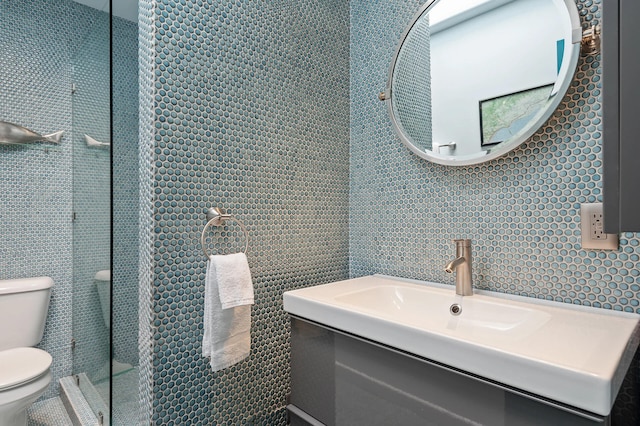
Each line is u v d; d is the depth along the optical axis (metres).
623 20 0.40
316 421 1.08
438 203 1.33
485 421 0.70
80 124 1.87
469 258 1.14
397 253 1.47
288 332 1.43
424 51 1.34
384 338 0.87
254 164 1.32
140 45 1.14
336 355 1.01
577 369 0.59
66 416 1.79
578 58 0.98
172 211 1.11
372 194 1.57
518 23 1.10
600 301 0.97
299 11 1.48
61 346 2.02
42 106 1.97
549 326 0.82
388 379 0.87
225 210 1.24
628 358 0.72
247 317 1.17
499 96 1.13
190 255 1.15
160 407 1.08
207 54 1.19
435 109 1.30
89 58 1.70
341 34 1.64
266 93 1.36
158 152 1.08
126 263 1.20
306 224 1.50
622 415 0.82
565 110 1.03
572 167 1.02
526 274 1.11
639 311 0.91
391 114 1.44
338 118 1.62
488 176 1.19
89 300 1.69
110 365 1.21
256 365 1.33
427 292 1.21
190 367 1.15
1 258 1.86
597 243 0.97
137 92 1.15
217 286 1.11
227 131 1.25
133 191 1.17
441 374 0.77
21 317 1.80
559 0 1.01
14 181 1.90
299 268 1.47
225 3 1.24
